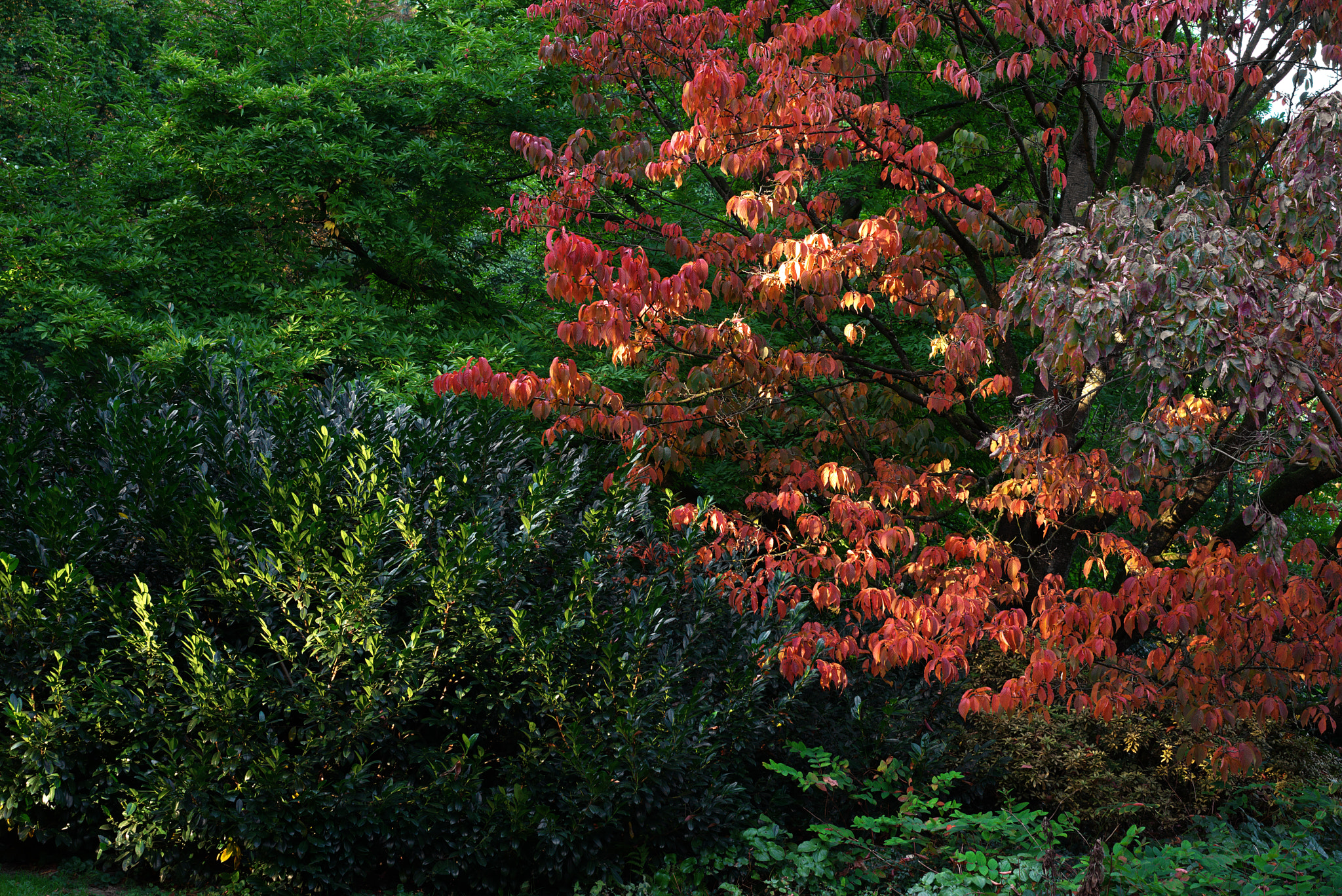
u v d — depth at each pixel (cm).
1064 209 798
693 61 732
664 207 1045
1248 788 684
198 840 487
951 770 638
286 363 866
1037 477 586
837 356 769
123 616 482
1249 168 750
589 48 761
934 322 774
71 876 479
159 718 477
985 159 1023
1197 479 768
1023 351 976
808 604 657
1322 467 677
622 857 549
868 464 781
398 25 1215
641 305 539
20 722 455
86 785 483
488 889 519
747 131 622
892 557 690
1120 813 638
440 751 519
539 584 587
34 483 515
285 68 1103
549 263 526
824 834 540
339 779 510
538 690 534
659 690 536
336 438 601
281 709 496
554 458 678
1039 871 482
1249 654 581
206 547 519
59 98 1274
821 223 729
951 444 793
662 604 593
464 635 523
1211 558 560
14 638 465
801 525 623
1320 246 458
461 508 580
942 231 759
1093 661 565
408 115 1045
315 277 1053
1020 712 702
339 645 489
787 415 779
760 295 643
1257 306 431
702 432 805
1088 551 896
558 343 1048
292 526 511
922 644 557
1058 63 670
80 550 493
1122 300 432
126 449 541
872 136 664
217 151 941
